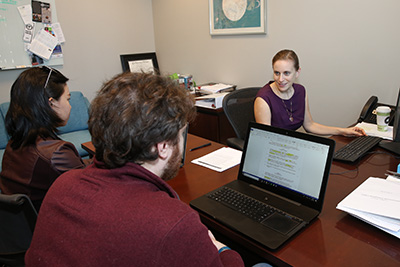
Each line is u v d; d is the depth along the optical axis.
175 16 3.67
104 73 3.71
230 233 0.99
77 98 3.24
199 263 0.60
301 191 1.08
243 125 2.04
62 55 3.35
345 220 1.01
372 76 2.30
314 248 0.89
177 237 0.57
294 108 2.01
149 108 0.64
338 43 2.42
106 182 0.65
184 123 0.71
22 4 3.00
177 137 0.70
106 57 3.69
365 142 1.62
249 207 1.08
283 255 0.87
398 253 0.85
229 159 1.56
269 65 2.91
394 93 2.22
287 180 1.12
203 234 0.61
